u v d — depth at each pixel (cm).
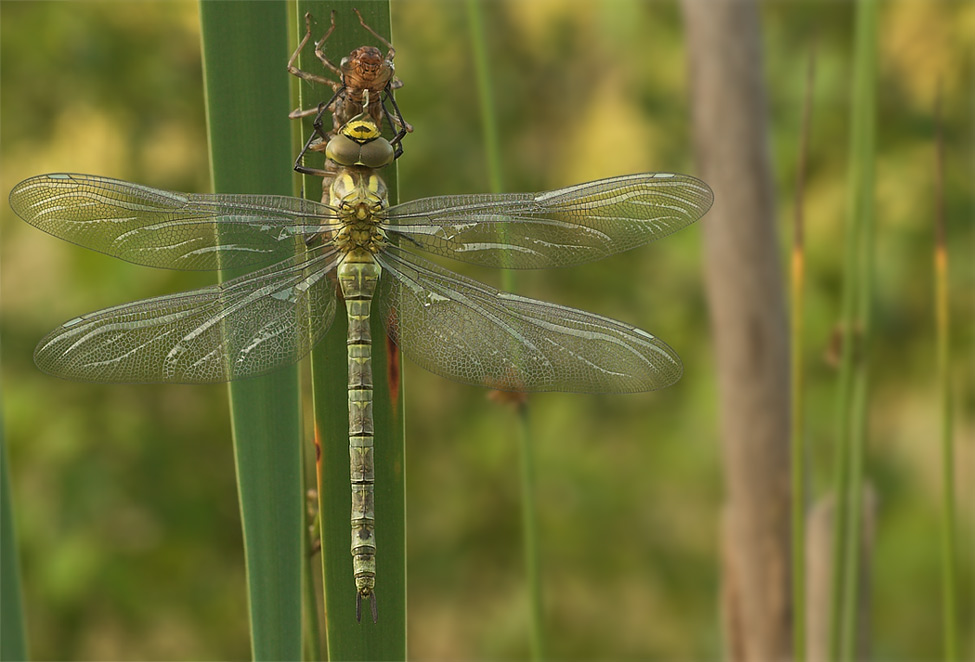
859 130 98
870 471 126
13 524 96
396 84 98
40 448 128
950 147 132
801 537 99
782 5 139
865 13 98
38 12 137
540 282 140
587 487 137
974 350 127
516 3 147
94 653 128
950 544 99
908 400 128
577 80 150
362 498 97
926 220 129
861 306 98
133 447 130
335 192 98
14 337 130
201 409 134
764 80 101
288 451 96
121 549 128
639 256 141
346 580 97
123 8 136
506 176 146
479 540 140
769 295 101
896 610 122
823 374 127
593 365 98
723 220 101
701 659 133
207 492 133
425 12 149
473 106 149
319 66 97
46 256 131
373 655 97
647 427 139
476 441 140
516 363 99
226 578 133
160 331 98
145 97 138
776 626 101
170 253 97
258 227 98
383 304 98
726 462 101
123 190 97
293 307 98
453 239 99
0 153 135
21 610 96
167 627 130
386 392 97
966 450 125
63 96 138
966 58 131
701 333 138
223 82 95
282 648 95
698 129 101
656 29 145
